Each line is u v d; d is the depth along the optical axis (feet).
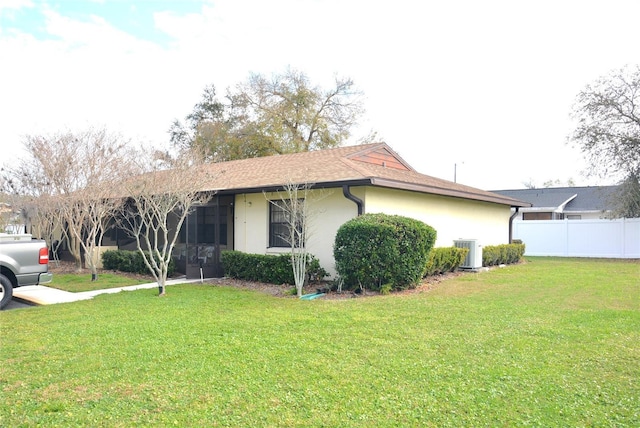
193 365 15.96
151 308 26.58
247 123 105.60
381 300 28.94
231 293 32.37
